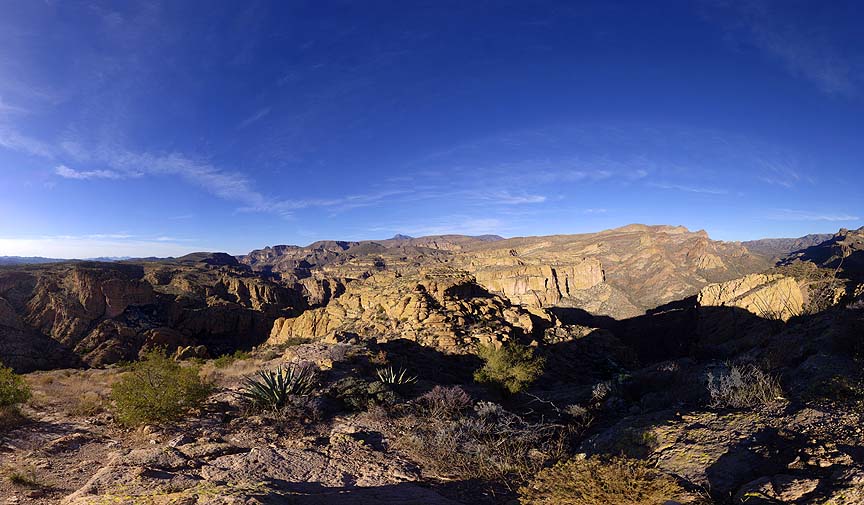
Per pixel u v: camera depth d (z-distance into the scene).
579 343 51.47
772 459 5.82
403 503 6.07
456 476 7.87
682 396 11.04
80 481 7.09
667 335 121.88
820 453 5.53
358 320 51.22
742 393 8.46
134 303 116.31
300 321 60.50
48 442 9.08
